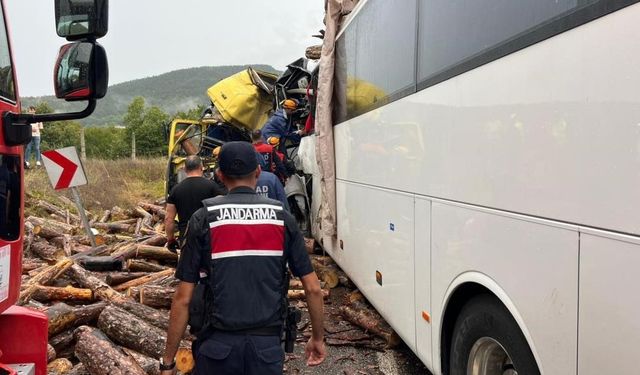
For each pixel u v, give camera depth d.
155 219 12.66
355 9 5.66
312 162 8.75
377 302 4.77
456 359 3.16
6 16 2.55
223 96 12.46
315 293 2.81
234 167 2.75
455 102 3.06
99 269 7.32
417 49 3.70
